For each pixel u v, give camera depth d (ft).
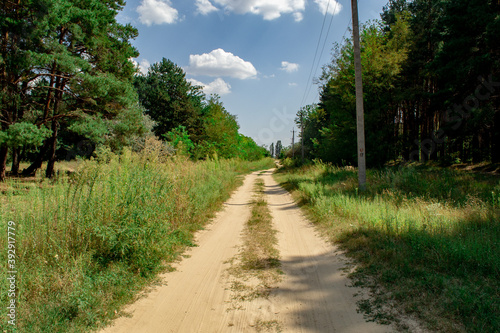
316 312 13.42
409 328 11.19
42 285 13.74
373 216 26.20
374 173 56.95
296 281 17.08
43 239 15.85
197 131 139.03
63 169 21.80
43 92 71.10
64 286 13.38
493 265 14.61
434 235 19.36
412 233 20.40
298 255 21.94
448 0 77.15
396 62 76.69
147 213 19.63
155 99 141.28
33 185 19.30
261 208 42.22
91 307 13.12
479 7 60.29
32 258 15.14
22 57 46.01
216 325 12.66
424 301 12.78
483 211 23.62
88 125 57.98
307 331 11.96
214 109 152.46
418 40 88.43
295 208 42.24
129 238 17.90
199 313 13.67
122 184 21.21
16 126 45.27
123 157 25.93
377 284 15.19
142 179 22.72
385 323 11.76
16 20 47.21
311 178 67.21
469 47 64.39
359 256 19.33
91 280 14.56
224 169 81.71
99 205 18.58
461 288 13.15
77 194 19.26
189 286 16.69
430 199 31.04
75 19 57.41
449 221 22.09
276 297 15.15
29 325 11.34
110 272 15.85
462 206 27.78
